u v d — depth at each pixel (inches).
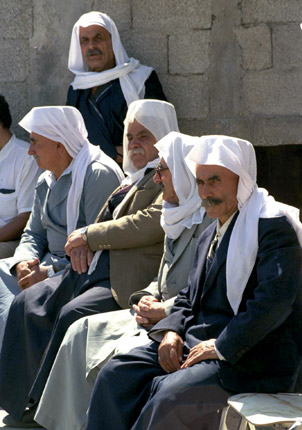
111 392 358.9
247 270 342.3
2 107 558.6
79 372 397.4
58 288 451.2
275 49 550.6
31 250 498.3
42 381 420.5
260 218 343.3
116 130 556.1
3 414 460.1
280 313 329.4
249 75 558.6
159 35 573.6
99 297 430.9
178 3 567.5
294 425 290.5
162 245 439.2
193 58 568.1
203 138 356.2
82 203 481.4
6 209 558.9
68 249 448.8
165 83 575.8
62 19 594.2
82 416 390.9
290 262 333.1
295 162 567.5
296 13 543.8
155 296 410.9
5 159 559.8
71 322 422.6
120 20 581.9
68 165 491.5
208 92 567.5
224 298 351.9
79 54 571.2
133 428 340.2
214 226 372.5
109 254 441.7
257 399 319.0
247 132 562.3
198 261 373.4
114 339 396.8
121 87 556.1
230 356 332.8
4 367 450.3
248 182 348.5
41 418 404.2
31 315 446.3
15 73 609.9
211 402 335.3
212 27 562.3
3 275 496.1
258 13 552.4
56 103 601.9
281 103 553.0
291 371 338.3
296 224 341.4
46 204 495.8
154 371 359.6
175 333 364.2
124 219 438.3
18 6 604.1
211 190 351.3
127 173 467.2
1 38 610.2
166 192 413.4
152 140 456.4
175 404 333.4
